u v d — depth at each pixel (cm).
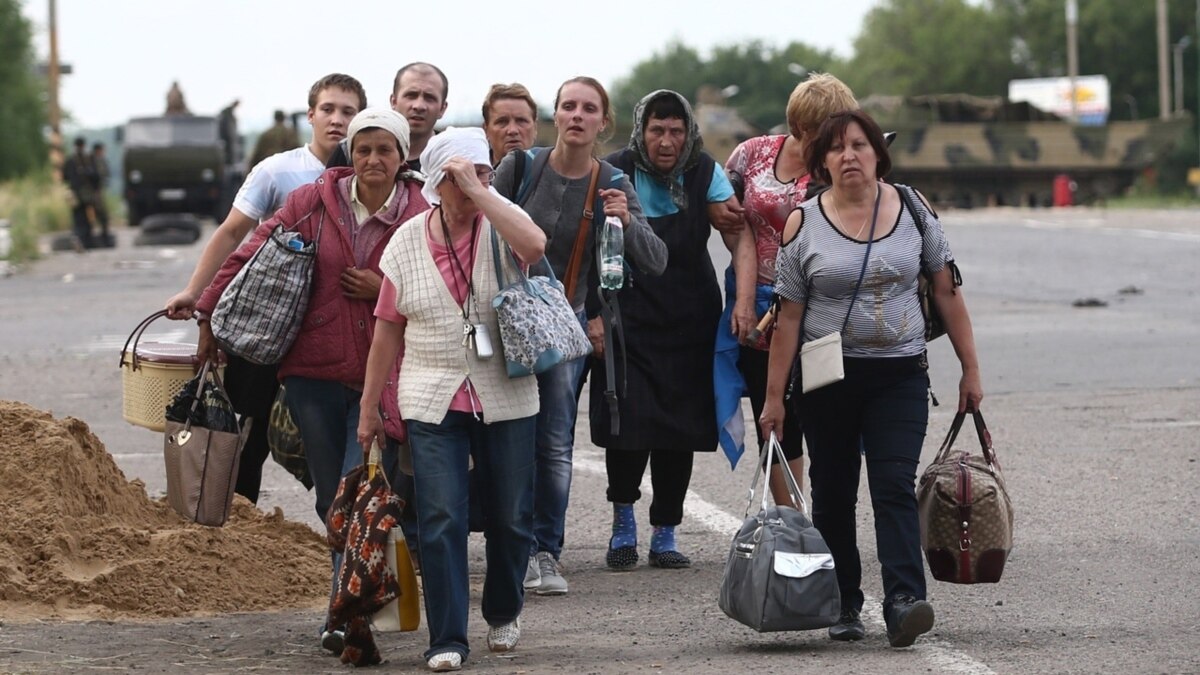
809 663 1744
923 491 1867
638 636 1920
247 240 1914
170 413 1945
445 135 1756
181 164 14000
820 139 1850
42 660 1775
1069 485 2830
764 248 2244
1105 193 16988
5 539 2084
